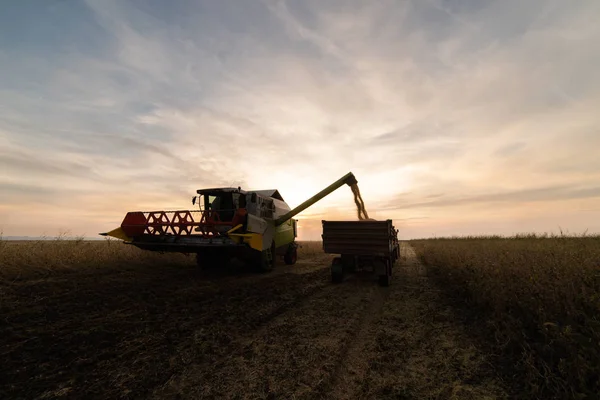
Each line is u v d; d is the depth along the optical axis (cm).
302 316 680
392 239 1173
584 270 608
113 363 436
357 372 423
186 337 536
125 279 921
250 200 1311
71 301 676
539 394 334
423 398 354
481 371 403
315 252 2372
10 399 342
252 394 369
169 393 370
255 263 1241
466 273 918
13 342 469
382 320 646
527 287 580
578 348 377
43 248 1045
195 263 1408
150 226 1159
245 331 580
